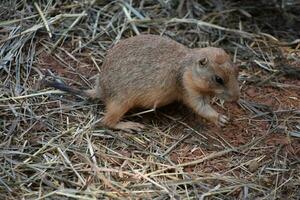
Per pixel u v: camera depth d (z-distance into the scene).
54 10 12.26
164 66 9.88
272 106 10.71
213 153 9.58
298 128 10.20
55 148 9.40
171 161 9.35
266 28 12.91
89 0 12.62
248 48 12.12
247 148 9.73
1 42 11.41
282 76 11.52
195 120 10.37
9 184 8.70
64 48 11.66
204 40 12.21
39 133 9.73
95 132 9.82
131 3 12.65
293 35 12.77
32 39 11.59
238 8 13.08
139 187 8.80
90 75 11.12
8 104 10.21
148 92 9.91
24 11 12.20
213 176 9.08
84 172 9.03
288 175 9.20
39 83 10.72
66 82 10.90
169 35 12.18
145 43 10.12
